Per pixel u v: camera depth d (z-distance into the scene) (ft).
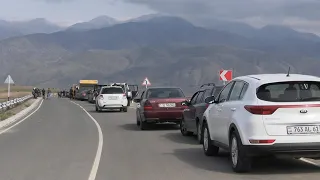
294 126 27.94
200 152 40.60
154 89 62.59
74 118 88.22
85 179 29.14
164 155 38.93
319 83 29.58
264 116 28.04
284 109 27.99
